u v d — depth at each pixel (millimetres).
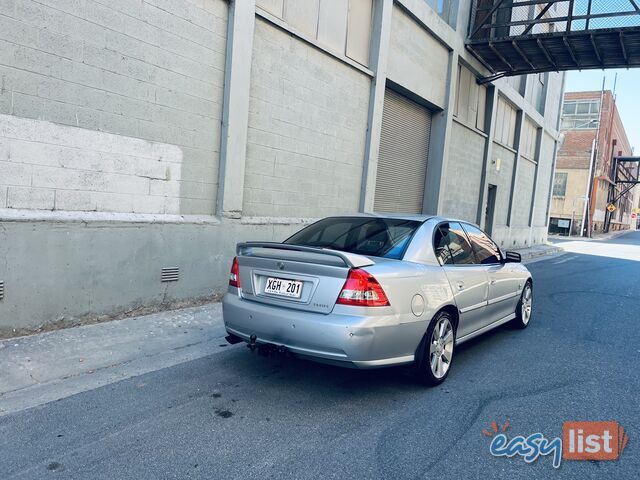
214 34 6484
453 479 2914
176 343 5152
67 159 5086
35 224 4789
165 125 6016
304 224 8352
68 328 5156
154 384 4121
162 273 6086
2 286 4605
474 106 15547
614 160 55500
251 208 7484
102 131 5359
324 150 8875
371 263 3844
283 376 4457
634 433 3635
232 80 6629
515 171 19750
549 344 6000
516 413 3891
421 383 4348
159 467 2885
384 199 11789
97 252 5348
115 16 5344
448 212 14469
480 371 4863
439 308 4293
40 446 3055
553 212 45344
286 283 3980
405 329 3902
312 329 3691
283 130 7875
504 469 3055
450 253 4898
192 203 6500
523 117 19609
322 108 8695
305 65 8180
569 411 3975
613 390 4488
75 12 4992
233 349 5121
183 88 6168
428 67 12258
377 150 10273
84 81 5141
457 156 14641
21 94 4676
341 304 3688
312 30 8359
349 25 9312
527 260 17547
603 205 51906
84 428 3311
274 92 7605
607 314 8062
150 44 5727
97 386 4008
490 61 14773
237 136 6840
